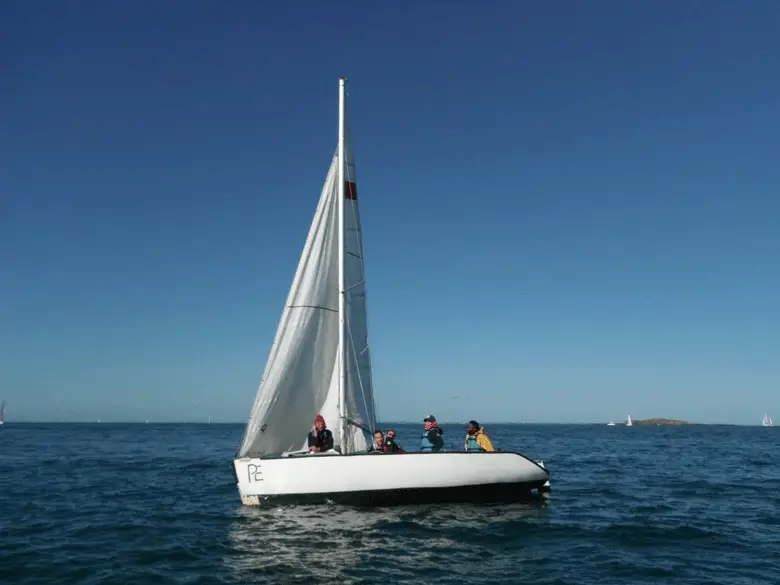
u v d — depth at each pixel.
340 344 16.83
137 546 12.39
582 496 20.09
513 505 16.34
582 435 107.06
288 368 16.58
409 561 11.27
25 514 16.12
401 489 14.91
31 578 10.15
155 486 22.84
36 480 24.14
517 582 10.20
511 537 13.23
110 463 34.03
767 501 19.28
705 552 12.32
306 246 17.12
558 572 10.80
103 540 12.96
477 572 10.72
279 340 16.62
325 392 17.06
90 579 10.11
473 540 12.87
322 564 11.01
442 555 11.70
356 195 17.89
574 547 12.57
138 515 16.06
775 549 12.62
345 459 14.83
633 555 12.02
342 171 17.50
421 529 13.63
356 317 17.53
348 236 17.61
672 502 18.86
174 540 12.89
